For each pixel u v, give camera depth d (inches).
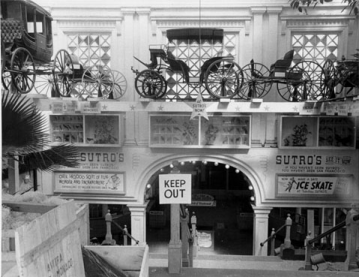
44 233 72.8
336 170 350.9
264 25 343.9
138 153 359.9
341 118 348.2
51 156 150.2
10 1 211.6
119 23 350.0
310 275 182.4
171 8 344.5
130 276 127.3
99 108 303.9
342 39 344.8
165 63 311.0
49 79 319.3
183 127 358.0
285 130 356.5
